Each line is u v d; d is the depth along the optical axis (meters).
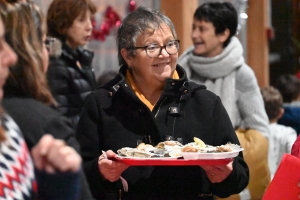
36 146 1.91
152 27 3.21
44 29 2.42
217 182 3.16
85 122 3.32
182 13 6.57
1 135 1.81
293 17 9.55
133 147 3.22
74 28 4.88
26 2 2.37
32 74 2.25
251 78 5.11
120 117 3.27
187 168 3.20
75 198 1.96
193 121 3.26
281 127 5.89
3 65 1.90
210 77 5.14
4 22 2.23
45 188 1.93
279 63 9.44
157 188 3.19
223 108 3.35
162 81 3.28
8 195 1.77
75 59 4.77
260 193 4.98
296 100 7.29
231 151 2.89
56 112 2.22
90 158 3.28
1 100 2.15
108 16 6.81
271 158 5.72
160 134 3.23
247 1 8.33
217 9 5.07
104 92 3.34
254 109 5.06
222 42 5.14
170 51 3.23
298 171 2.93
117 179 3.04
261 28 8.38
